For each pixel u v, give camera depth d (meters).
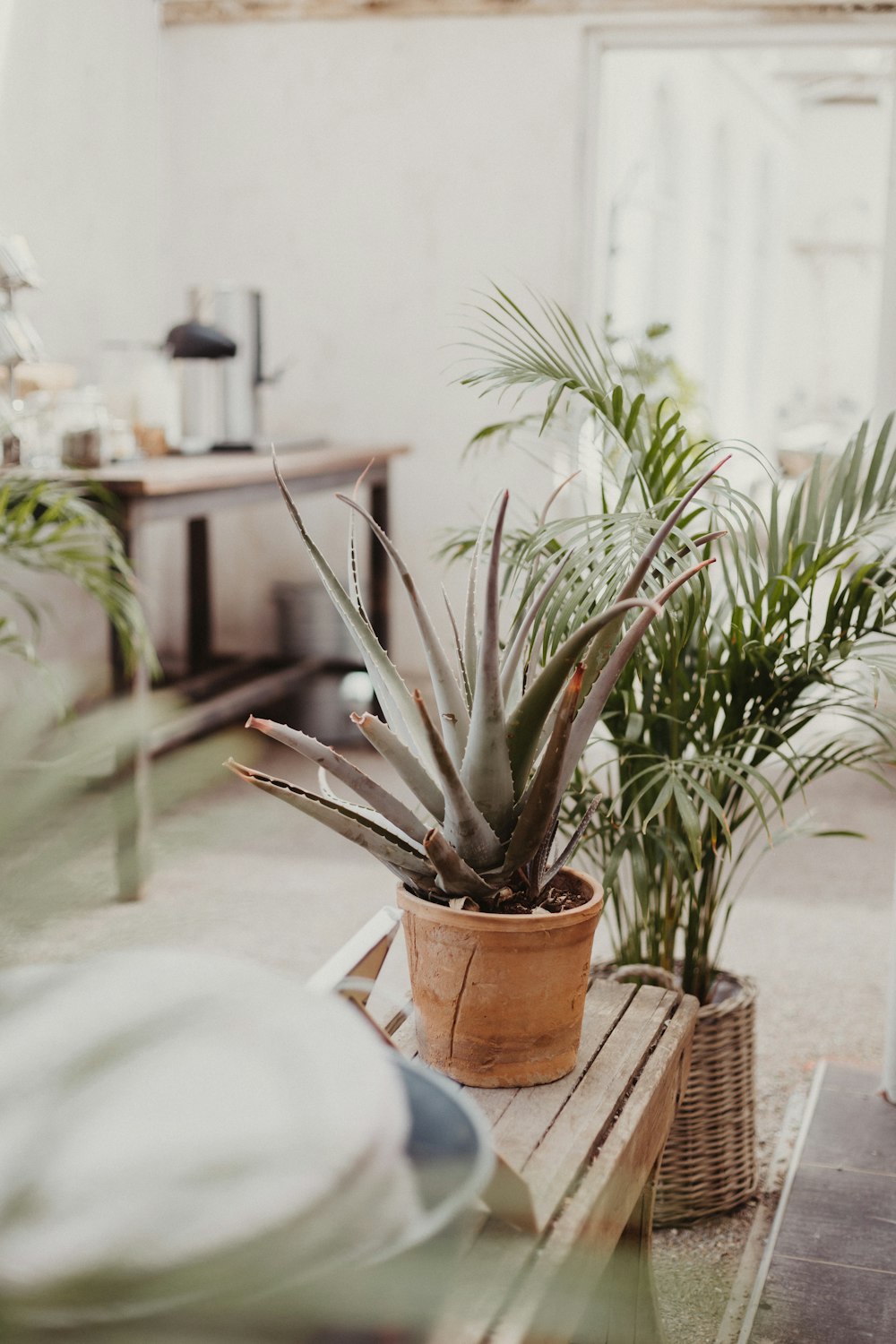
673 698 1.85
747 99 9.78
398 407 5.09
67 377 3.70
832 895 3.54
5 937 0.31
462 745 1.22
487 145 4.86
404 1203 0.54
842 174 14.12
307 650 4.93
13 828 0.32
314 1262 0.48
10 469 3.10
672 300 8.20
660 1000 1.38
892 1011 2.25
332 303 5.09
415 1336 0.51
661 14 4.57
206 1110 0.49
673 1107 1.33
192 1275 0.41
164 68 5.09
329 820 1.20
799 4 4.41
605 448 1.96
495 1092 1.14
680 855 1.90
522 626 1.20
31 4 4.13
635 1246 1.31
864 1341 1.59
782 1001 2.80
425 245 4.98
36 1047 0.46
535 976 1.13
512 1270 0.82
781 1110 2.30
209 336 4.08
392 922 1.10
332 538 5.23
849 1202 1.92
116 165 4.76
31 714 0.35
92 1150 0.45
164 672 4.62
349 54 4.93
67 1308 0.39
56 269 4.37
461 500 5.07
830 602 1.82
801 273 14.45
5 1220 0.39
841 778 4.81
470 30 4.80
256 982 0.58
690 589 1.71
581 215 4.87
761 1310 1.65
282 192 5.08
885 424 1.96
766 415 11.79
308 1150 0.48
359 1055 0.56
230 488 3.65
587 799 1.93
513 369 1.95
